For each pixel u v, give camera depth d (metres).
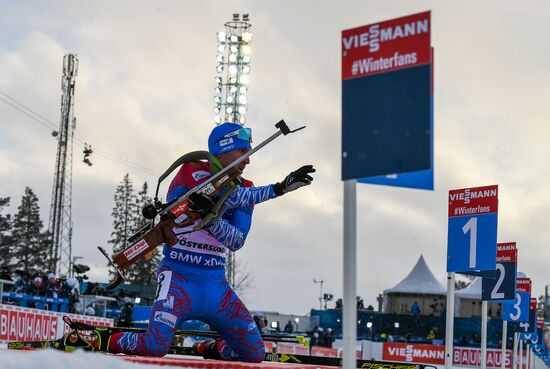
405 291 56.84
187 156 7.45
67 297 25.75
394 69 4.81
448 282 12.17
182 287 7.57
